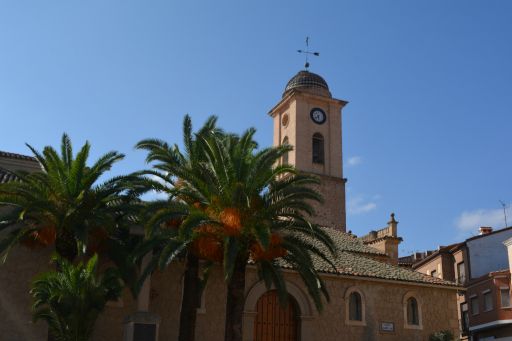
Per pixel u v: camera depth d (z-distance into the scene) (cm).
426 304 2991
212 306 2542
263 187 2152
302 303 2733
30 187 2169
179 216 2102
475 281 4378
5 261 2297
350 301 2852
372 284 2905
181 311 2294
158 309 2447
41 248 2348
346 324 2781
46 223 2184
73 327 1945
